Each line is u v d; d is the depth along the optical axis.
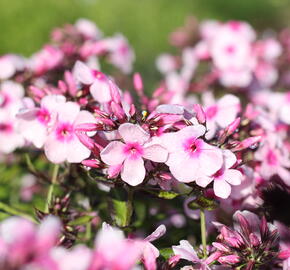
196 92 0.81
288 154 0.59
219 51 0.77
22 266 0.43
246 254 0.51
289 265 0.51
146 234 0.59
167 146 0.51
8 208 0.59
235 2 1.89
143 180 0.52
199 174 0.51
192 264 0.53
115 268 0.45
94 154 0.51
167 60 1.01
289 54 0.91
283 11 1.99
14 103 0.59
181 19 1.53
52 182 0.57
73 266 0.44
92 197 0.58
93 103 0.56
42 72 0.64
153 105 0.57
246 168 0.54
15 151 0.62
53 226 0.43
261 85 0.79
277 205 0.53
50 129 0.53
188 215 0.57
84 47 0.68
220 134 0.54
